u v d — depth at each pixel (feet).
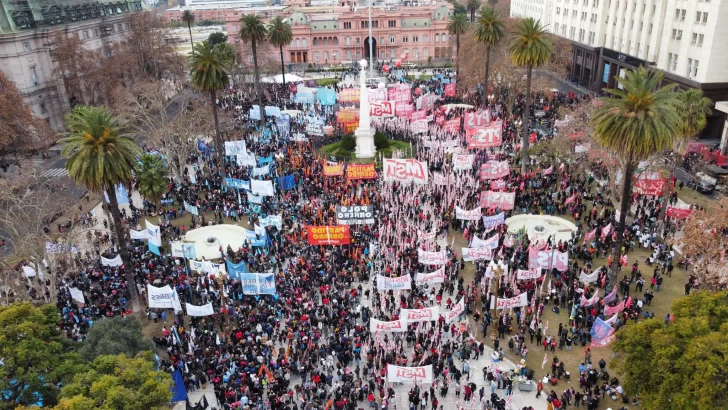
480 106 345.51
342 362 128.67
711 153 242.78
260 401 115.75
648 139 134.00
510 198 182.29
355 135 272.92
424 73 482.28
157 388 90.84
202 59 231.30
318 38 554.46
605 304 142.31
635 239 183.32
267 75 417.49
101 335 111.86
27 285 156.04
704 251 136.67
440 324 137.80
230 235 196.34
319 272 160.66
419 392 119.14
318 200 209.26
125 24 422.41
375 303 149.28
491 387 121.70
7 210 161.68
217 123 236.43
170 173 250.98
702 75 271.08
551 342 134.00
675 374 92.43
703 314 100.17
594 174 227.40
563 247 169.58
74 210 216.54
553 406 114.52
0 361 101.55
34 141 255.91
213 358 127.34
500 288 151.23
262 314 141.18
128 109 264.11
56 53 311.47
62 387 91.66
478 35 285.84
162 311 152.66
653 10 315.99
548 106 332.39
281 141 283.59
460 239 186.50
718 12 258.16
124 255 148.87
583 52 398.21
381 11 549.95
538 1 497.46
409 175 197.77
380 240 177.37
